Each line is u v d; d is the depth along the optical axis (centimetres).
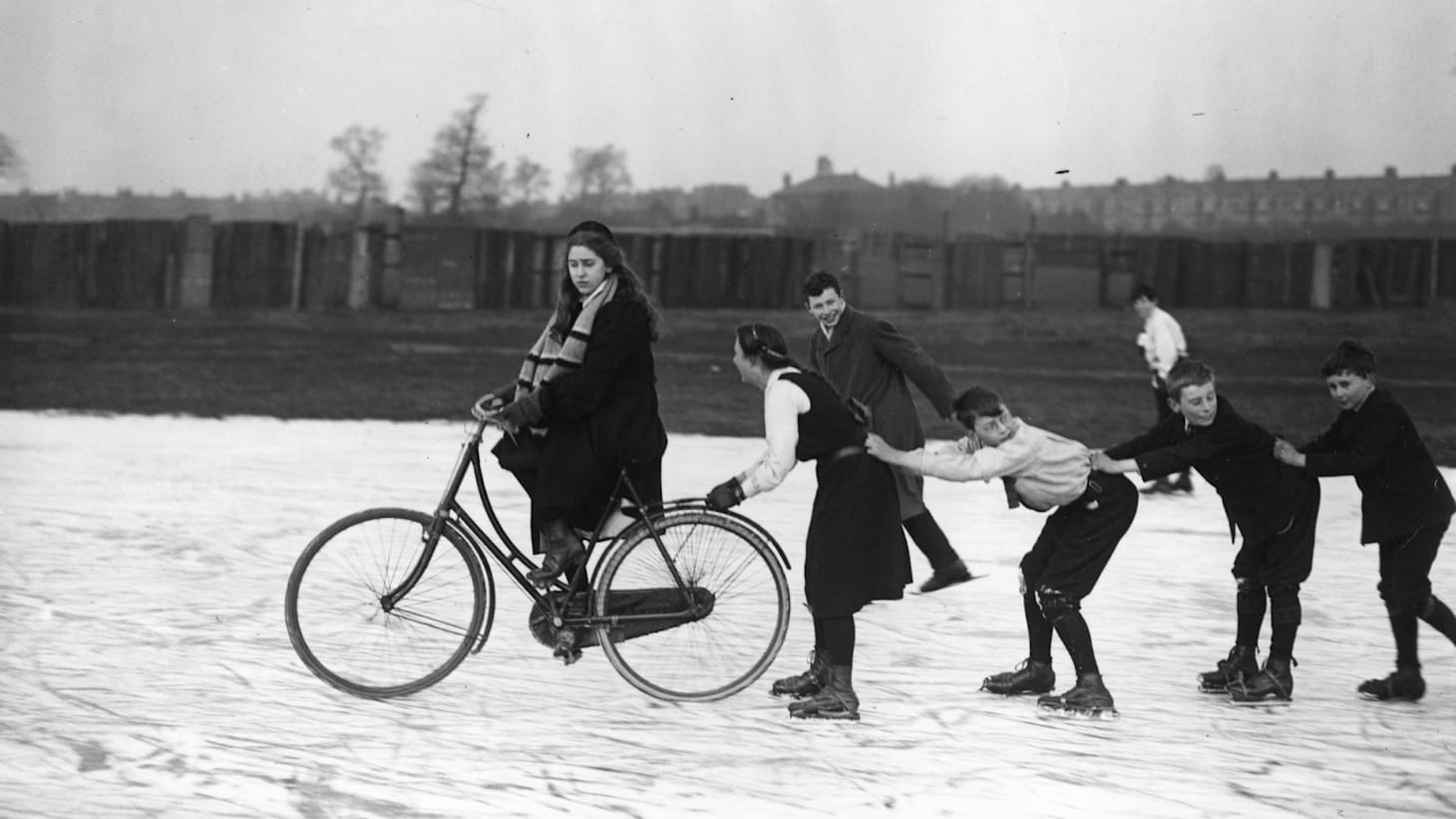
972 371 2075
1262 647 596
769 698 499
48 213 2605
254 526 847
